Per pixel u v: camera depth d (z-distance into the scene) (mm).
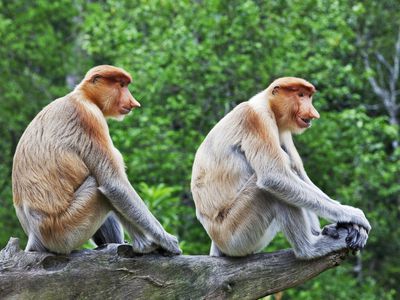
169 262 8555
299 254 8352
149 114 22094
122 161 8570
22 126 29359
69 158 8273
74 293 8391
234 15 22359
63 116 8430
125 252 8516
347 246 8305
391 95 31656
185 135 22531
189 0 23234
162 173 21672
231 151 8672
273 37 22125
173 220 17000
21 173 8391
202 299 8500
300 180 8516
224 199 8617
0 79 29141
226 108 21922
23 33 30156
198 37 24109
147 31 25797
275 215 8469
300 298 21469
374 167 24438
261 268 8500
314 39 23688
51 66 31438
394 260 29812
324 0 24031
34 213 8273
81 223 8227
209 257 8641
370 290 25703
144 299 8500
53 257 8375
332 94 23125
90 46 24219
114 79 8688
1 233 25312
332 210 8320
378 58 31906
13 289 8289
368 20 31156
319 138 22031
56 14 31547
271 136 8602
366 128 23031
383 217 28203
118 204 8297
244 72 21984
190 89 22359
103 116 8703
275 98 8875
